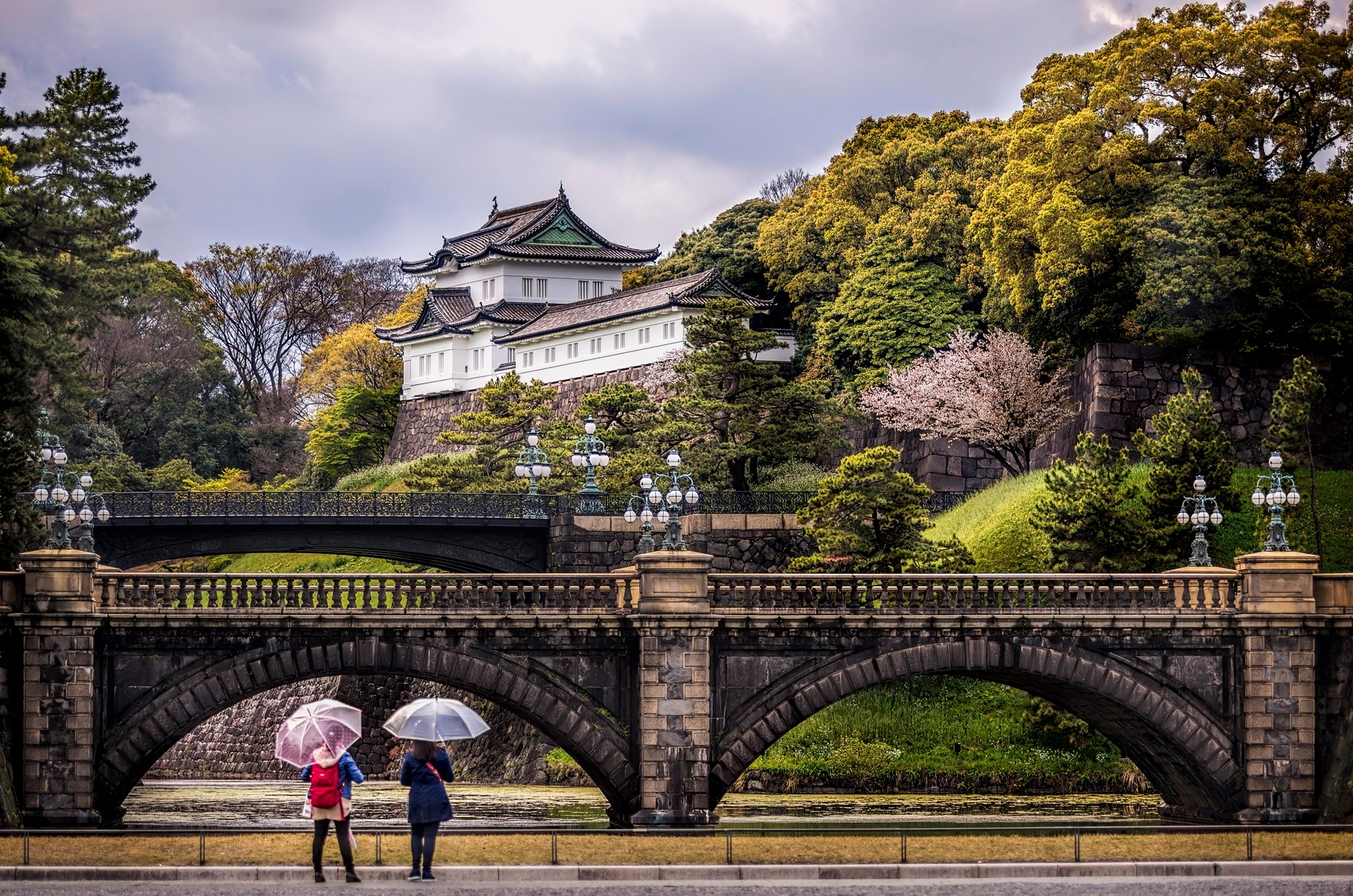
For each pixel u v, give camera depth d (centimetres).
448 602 5825
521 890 3866
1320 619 5988
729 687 5859
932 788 7938
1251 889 4034
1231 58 9500
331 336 18425
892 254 11556
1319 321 9438
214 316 18912
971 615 5931
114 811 5700
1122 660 6016
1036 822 6159
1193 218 9125
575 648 5819
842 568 8356
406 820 6538
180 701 5612
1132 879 4197
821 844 4491
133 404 16762
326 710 3959
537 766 8875
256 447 17488
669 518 5975
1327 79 9531
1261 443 8744
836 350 11731
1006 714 8238
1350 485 9006
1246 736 5984
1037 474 9650
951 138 12325
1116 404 9506
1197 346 9656
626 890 3891
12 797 5359
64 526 5694
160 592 5669
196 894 3762
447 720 3878
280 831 4772
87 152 8281
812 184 14550
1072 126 9512
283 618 5650
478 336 15362
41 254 7712
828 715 8288
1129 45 9712
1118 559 7681
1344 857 4459
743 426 10450
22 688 5472
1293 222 9369
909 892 3931
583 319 13825
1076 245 9400
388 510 9869
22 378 6944
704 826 5697
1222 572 6103
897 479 8481
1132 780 7838
